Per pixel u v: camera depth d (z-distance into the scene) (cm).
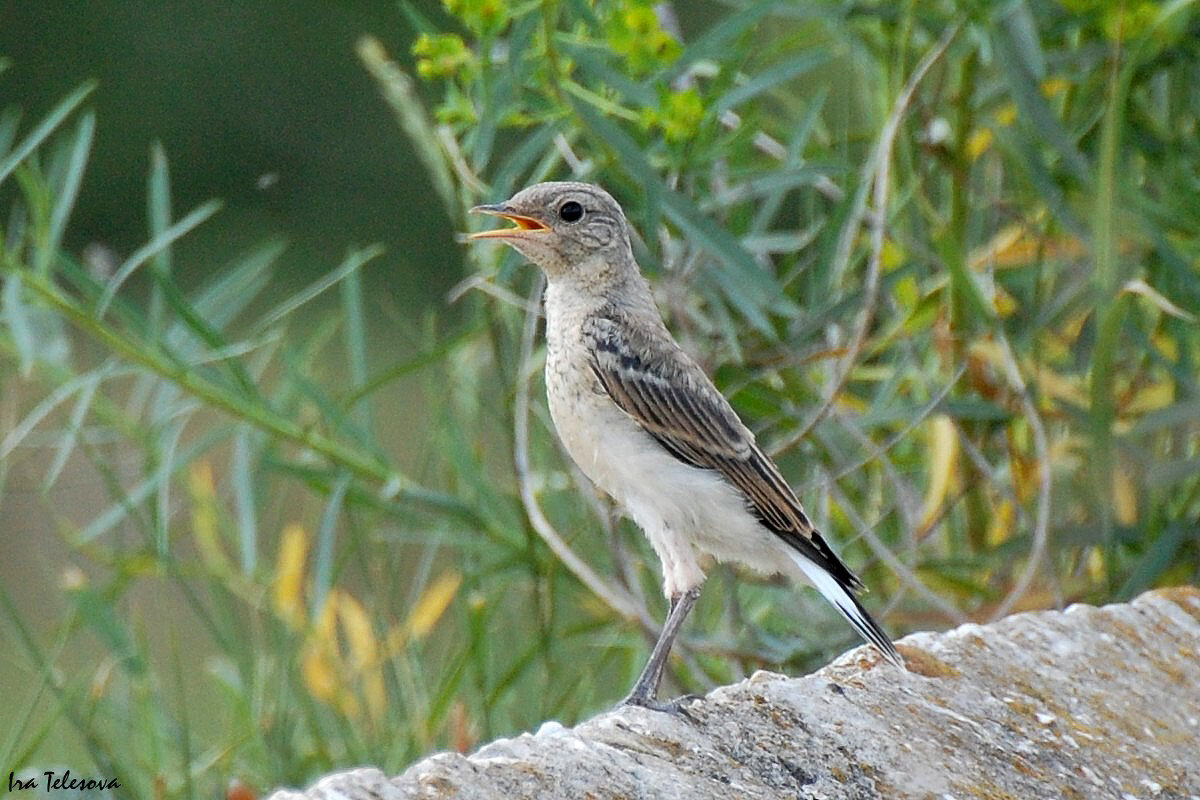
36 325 1240
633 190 1159
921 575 1200
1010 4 1098
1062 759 773
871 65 1285
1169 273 1209
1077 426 1212
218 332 1172
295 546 1209
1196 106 1192
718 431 994
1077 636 867
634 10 1070
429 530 1236
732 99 1126
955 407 1164
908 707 783
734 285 1158
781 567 998
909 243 1202
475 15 1075
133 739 1165
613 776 679
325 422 1250
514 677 1136
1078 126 1213
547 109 1098
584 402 1009
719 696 763
